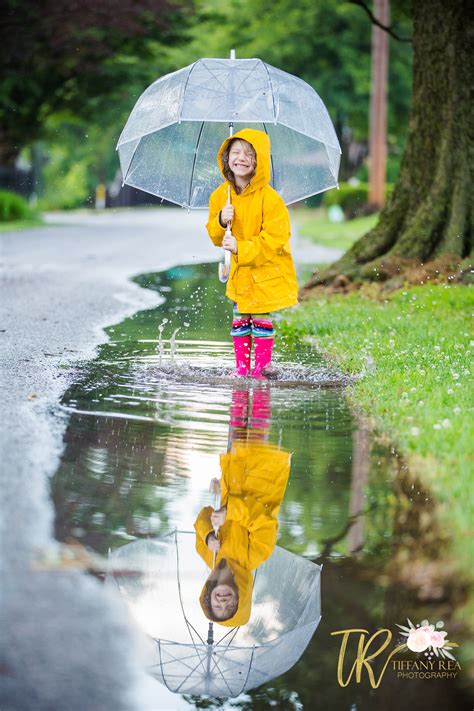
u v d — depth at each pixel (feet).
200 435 25.70
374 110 142.92
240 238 31.96
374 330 42.11
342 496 20.83
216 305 57.06
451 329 42.42
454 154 60.49
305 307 53.67
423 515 19.66
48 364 35.24
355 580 16.62
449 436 23.84
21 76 145.07
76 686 13.16
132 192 310.86
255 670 13.96
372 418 27.78
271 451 24.27
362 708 13.30
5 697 12.82
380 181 144.66
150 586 16.15
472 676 14.12
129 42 151.23
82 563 16.92
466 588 16.34
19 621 14.78
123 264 86.07
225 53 207.92
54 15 135.13
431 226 60.44
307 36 199.82
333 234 129.49
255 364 34.01
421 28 61.26
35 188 262.88
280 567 17.06
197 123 35.09
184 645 14.38
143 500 20.29
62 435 25.30
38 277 71.00
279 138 35.19
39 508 19.60
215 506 20.03
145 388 31.53
